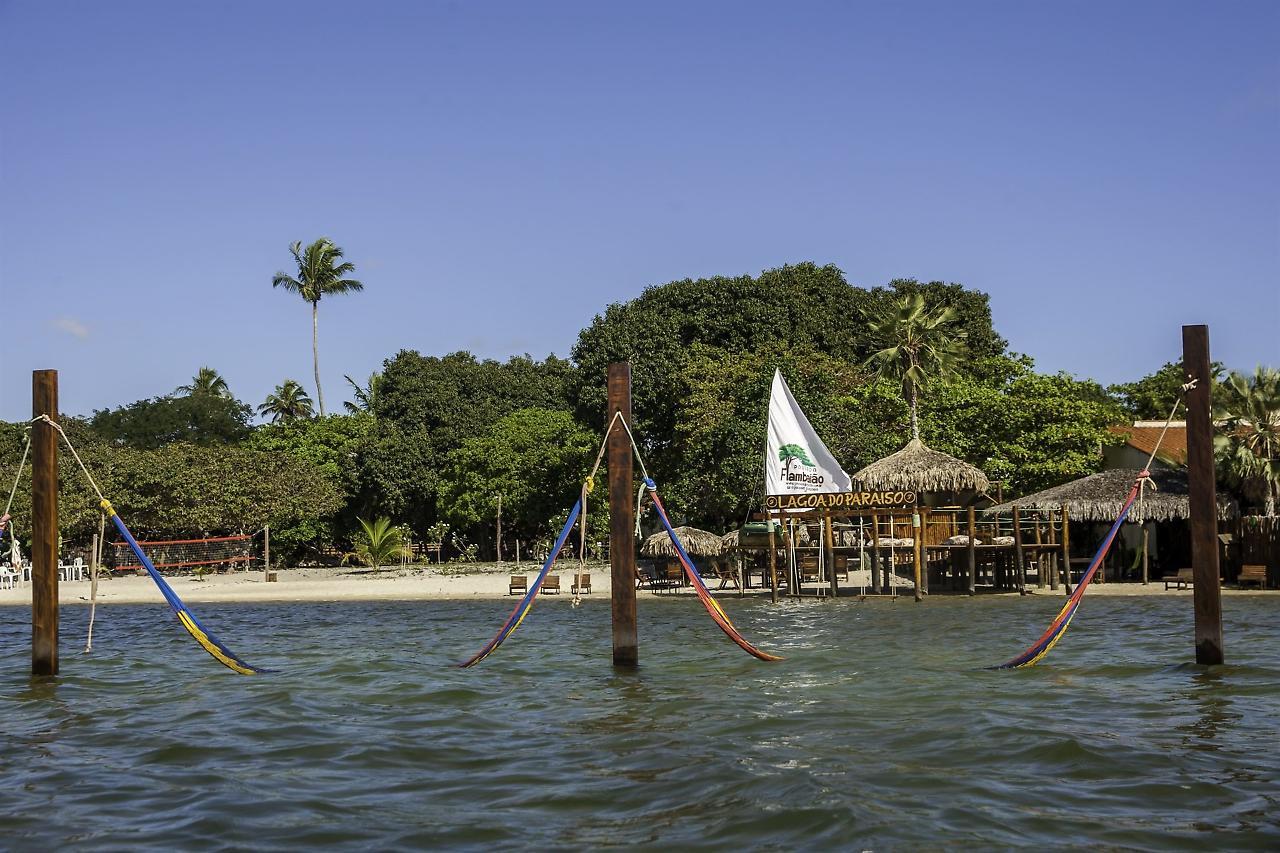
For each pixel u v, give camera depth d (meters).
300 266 92.19
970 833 9.41
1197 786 10.88
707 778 11.47
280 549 75.06
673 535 20.22
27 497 55.66
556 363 98.62
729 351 62.84
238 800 10.96
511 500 71.81
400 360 85.75
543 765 12.35
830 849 9.06
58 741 14.23
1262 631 25.30
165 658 23.53
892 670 19.67
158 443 86.50
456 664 21.80
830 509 39.91
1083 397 56.22
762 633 27.77
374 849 9.34
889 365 55.06
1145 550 42.28
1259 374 42.78
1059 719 14.42
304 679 19.69
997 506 46.38
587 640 26.64
